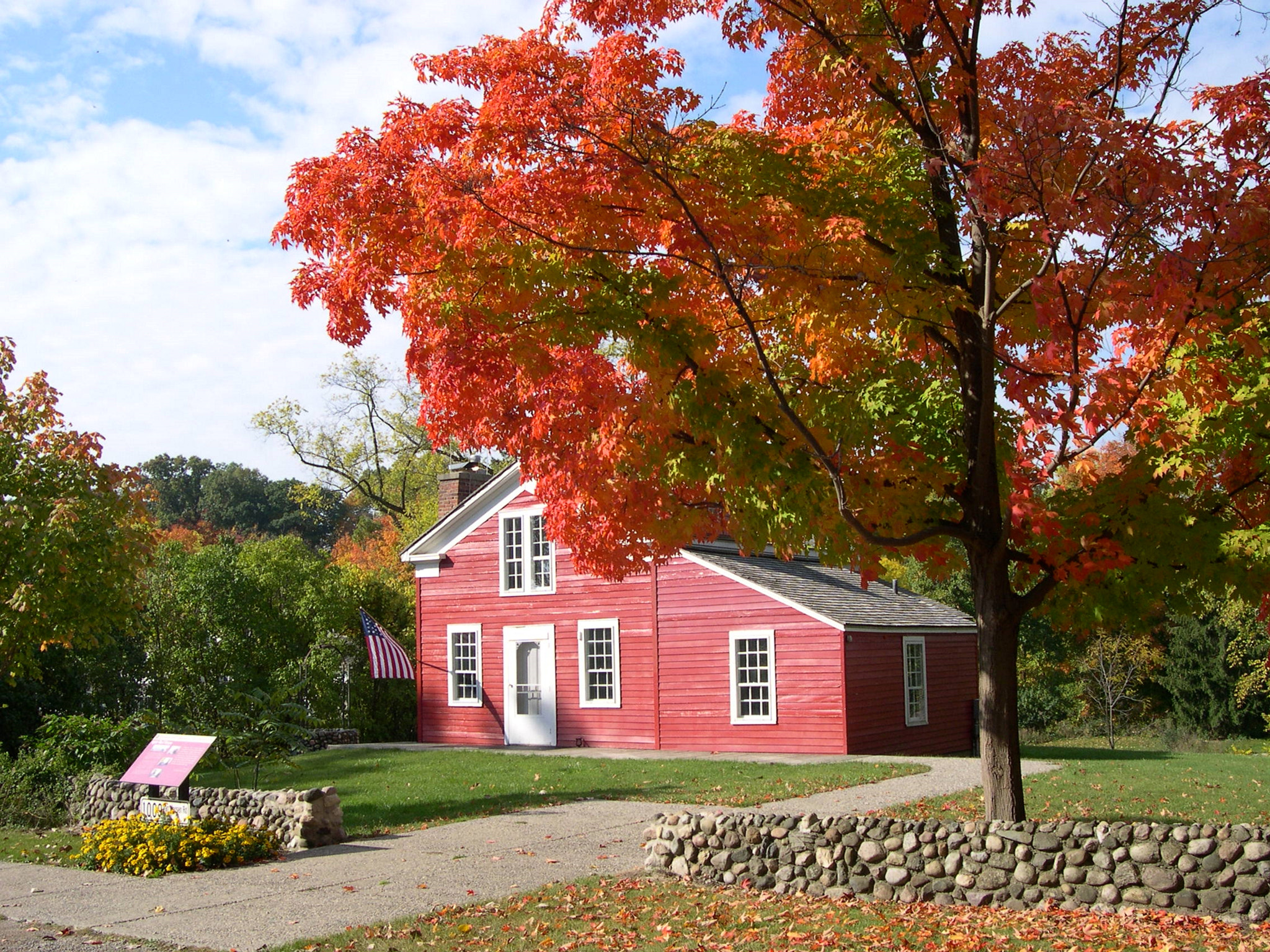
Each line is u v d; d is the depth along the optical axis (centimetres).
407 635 3431
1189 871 843
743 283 907
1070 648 3778
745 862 1041
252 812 1365
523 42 896
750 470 884
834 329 947
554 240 845
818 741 2369
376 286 941
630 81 846
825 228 884
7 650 1744
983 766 1008
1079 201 805
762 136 888
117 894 1069
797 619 2420
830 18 962
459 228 837
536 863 1167
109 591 1777
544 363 881
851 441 962
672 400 889
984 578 1006
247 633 3088
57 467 1759
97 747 1670
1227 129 821
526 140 843
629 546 1145
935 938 813
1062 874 895
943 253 966
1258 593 913
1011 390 923
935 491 1005
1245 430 902
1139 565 928
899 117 1012
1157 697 3931
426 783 1981
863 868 982
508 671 2875
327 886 1075
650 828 1132
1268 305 876
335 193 897
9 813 1612
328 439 5219
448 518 3006
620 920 899
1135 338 859
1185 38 892
